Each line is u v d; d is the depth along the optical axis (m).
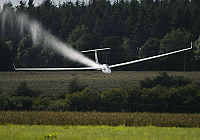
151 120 172.75
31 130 104.38
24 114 196.62
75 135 90.06
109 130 109.56
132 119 175.38
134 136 90.69
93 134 94.38
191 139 84.94
